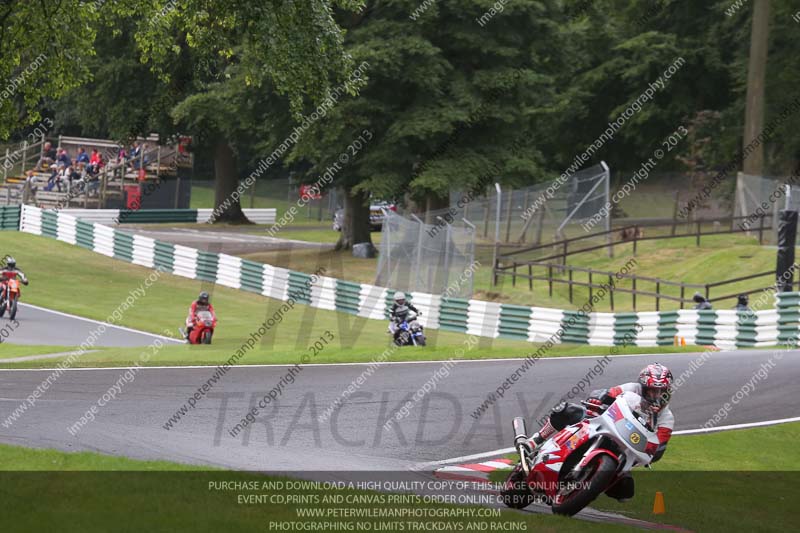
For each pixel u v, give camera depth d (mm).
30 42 57969
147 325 99062
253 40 55875
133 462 31547
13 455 31734
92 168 184625
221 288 126688
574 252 122062
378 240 181500
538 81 141875
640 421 28875
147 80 166750
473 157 140250
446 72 140875
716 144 175250
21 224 158125
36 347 78812
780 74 161000
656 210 176000
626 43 181125
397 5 135000
